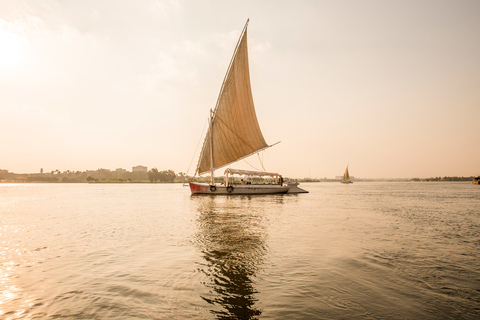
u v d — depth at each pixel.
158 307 5.55
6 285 6.80
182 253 9.63
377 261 8.63
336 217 19.39
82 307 5.59
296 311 5.34
